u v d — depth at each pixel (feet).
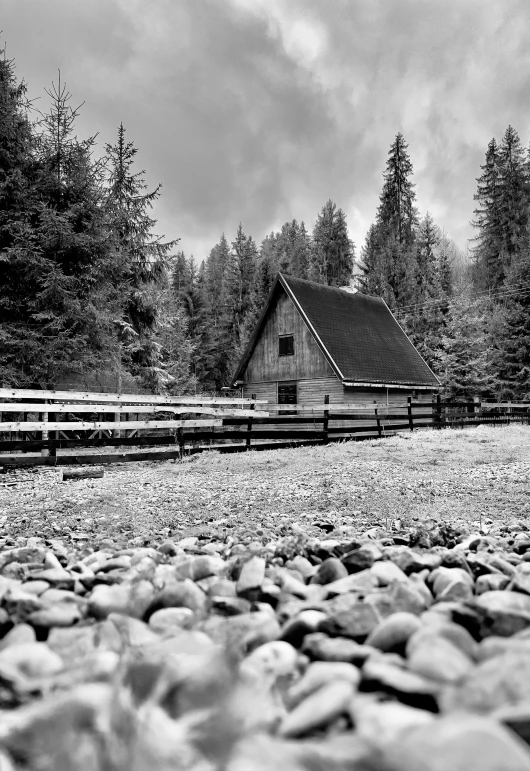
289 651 4.42
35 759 2.97
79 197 55.42
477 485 27.17
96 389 67.77
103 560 10.56
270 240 274.77
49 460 37.91
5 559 10.62
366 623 4.83
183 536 15.38
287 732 2.96
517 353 105.50
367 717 2.82
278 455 43.14
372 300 102.37
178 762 2.77
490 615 4.70
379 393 82.84
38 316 48.98
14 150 51.65
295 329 83.82
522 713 2.64
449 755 2.32
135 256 79.36
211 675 3.59
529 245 131.95
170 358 134.62
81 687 3.59
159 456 42.27
